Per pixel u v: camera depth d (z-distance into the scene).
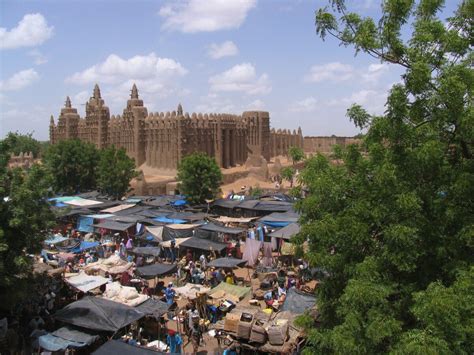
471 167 14.56
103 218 51.28
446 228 14.54
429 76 13.36
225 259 36.34
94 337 22.48
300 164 117.25
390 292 13.27
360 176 16.47
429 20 14.41
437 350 10.40
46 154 82.19
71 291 31.45
